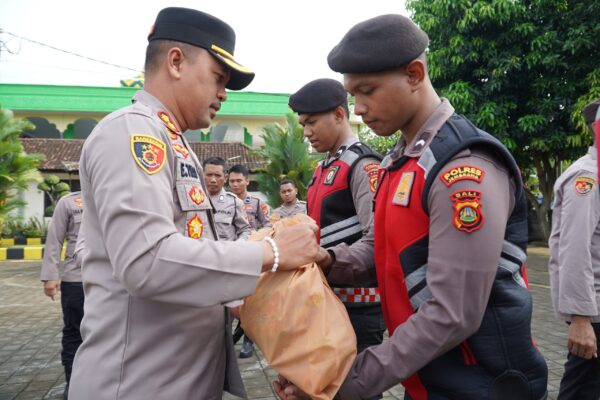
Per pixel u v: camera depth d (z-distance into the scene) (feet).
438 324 3.52
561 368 11.99
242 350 13.41
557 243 7.14
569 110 28.17
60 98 66.03
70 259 10.80
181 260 3.52
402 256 3.98
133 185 3.59
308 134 7.78
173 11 4.40
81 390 4.00
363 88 4.02
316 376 3.62
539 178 37.50
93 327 4.04
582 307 6.37
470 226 3.46
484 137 3.73
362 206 6.81
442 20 28.07
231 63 4.49
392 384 3.73
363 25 3.96
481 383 3.81
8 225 48.55
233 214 14.88
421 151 3.96
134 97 4.52
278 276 4.00
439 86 30.22
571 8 26.99
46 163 53.11
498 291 3.82
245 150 60.18
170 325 3.97
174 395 3.93
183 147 4.36
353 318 7.02
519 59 27.12
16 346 15.16
